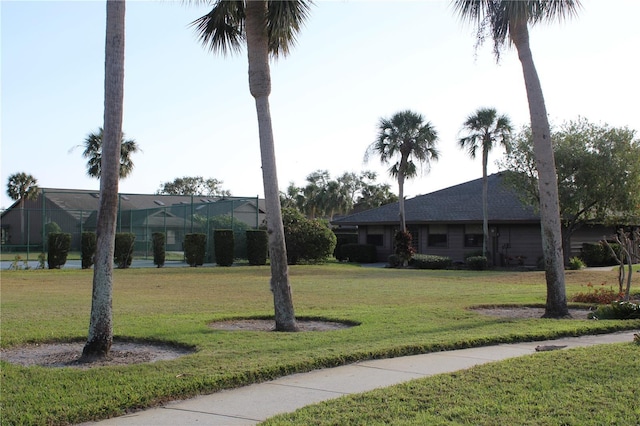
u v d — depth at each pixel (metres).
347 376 7.32
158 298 17.12
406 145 34.84
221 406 6.11
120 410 5.91
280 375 7.33
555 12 12.86
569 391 6.28
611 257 34.94
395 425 5.24
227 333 10.27
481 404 5.84
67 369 7.56
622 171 30.09
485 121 33.25
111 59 8.74
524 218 34.69
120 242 32.47
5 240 57.06
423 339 9.46
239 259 38.16
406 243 35.22
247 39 11.76
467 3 13.16
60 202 53.47
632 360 7.70
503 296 17.17
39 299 16.50
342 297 17.22
